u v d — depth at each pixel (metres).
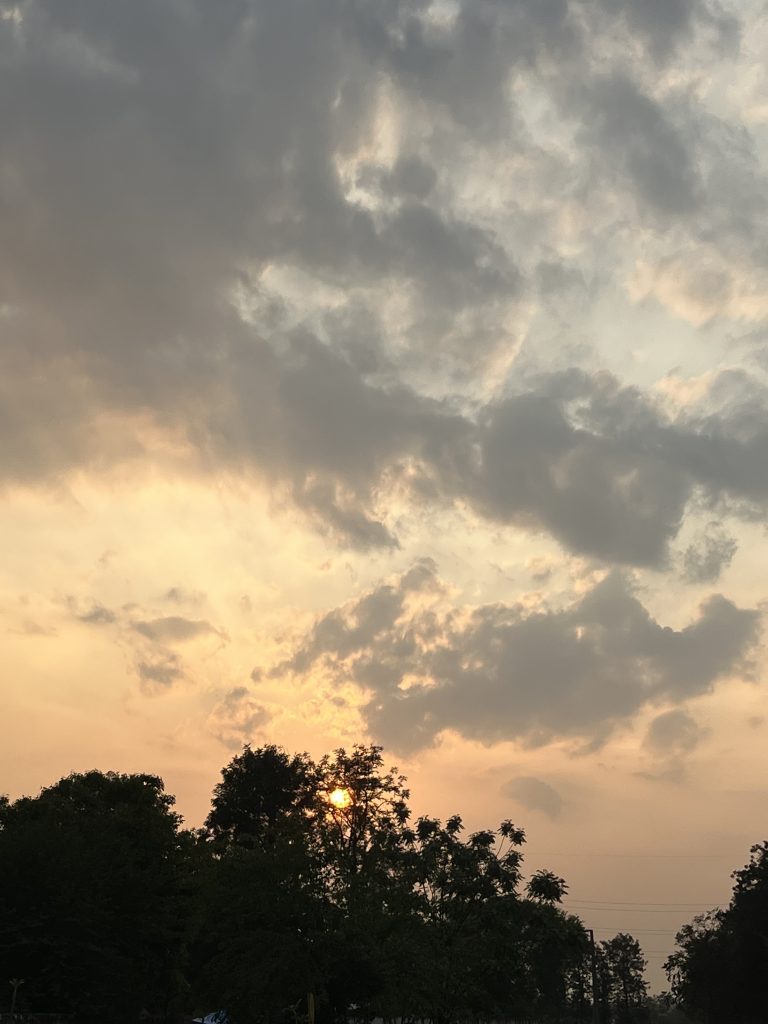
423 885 54.69
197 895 57.69
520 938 52.97
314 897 53.28
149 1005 57.72
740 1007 93.88
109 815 63.94
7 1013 43.53
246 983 49.22
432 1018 53.31
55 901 48.69
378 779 80.00
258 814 112.31
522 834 53.69
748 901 92.25
